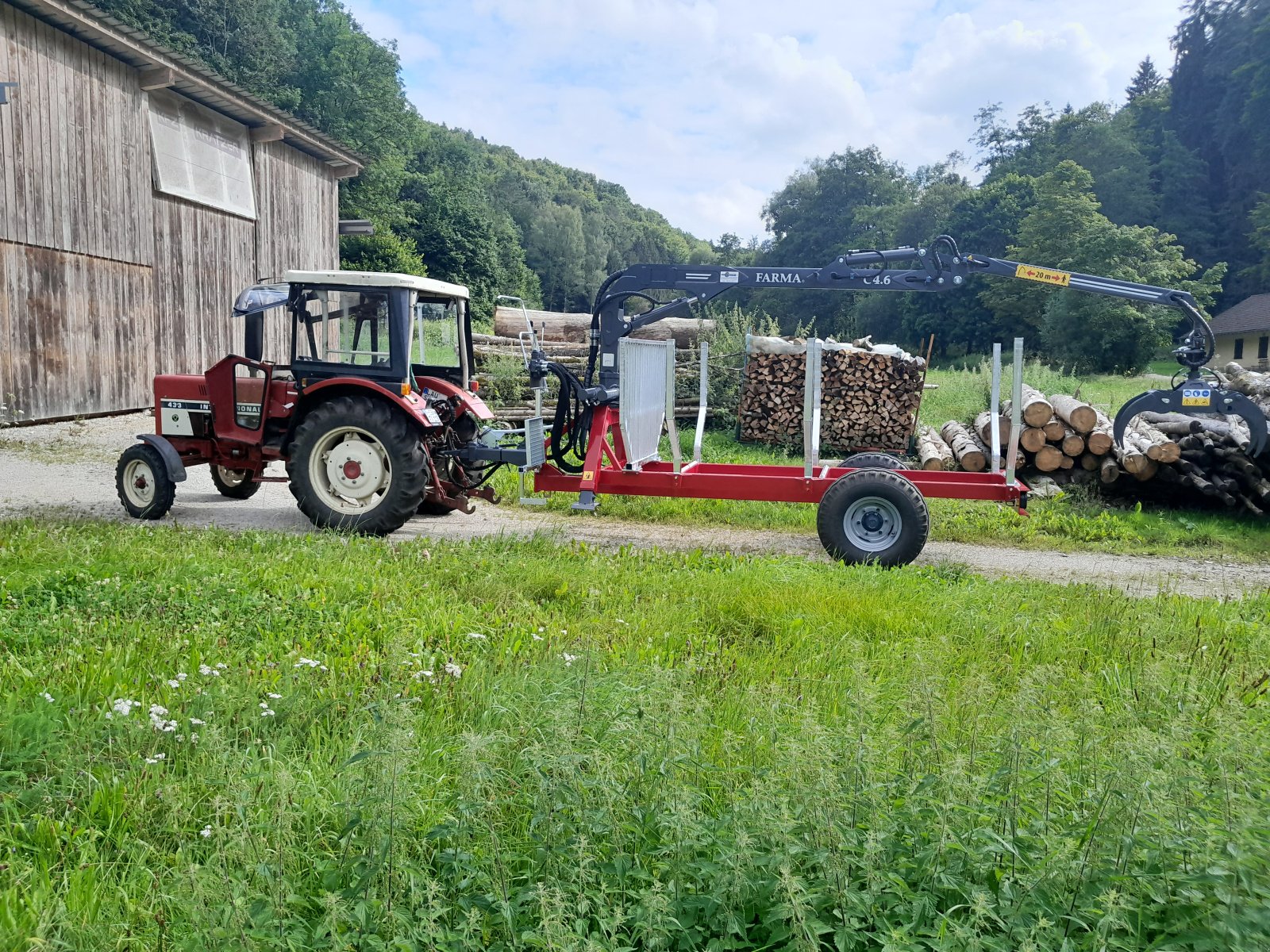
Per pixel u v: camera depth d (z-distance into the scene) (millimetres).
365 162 20672
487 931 2197
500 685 3900
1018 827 2523
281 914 2115
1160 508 10531
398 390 7973
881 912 2209
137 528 7066
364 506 8078
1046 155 62250
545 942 1987
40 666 3852
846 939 2059
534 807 2521
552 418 14875
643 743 2789
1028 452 10805
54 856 2594
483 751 2695
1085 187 45031
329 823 2707
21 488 9328
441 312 8898
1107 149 57562
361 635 4715
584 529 8859
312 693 3777
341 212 44969
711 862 2281
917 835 2451
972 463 11070
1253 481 9883
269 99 40000
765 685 4055
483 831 2463
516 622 5008
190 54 36438
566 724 2740
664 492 7891
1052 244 43344
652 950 2059
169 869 2463
